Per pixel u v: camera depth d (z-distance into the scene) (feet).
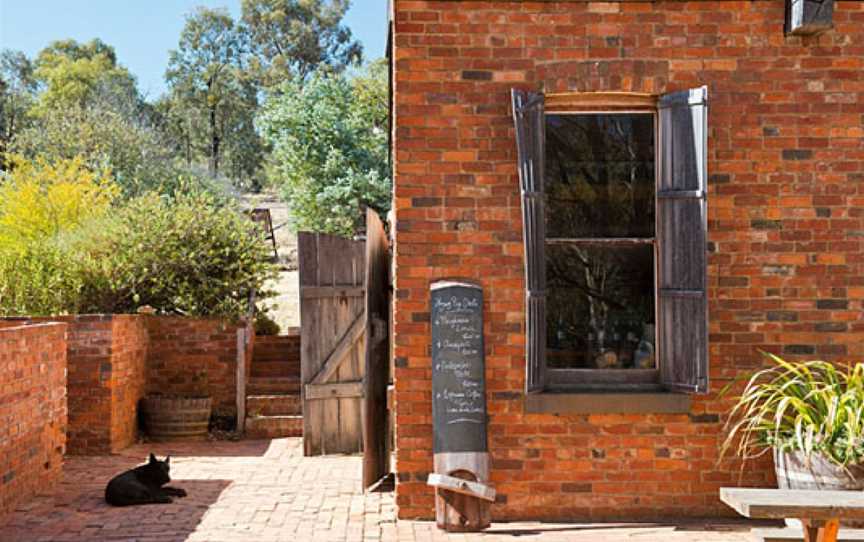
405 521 25.21
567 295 25.80
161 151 108.06
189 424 42.37
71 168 69.46
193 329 46.24
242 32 202.08
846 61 25.31
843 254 25.26
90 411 38.52
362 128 91.40
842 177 25.27
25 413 28.89
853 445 22.02
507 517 25.13
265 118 91.35
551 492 25.12
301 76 199.11
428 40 25.00
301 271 35.55
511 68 25.07
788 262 25.23
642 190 25.84
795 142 25.27
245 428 43.32
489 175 25.05
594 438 25.16
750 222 25.22
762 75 25.25
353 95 92.79
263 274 51.67
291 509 27.32
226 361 46.32
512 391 25.11
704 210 24.38
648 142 25.84
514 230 25.05
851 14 25.35
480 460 24.36
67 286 47.09
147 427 42.75
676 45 25.18
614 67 25.08
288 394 46.32
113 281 47.52
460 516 24.20
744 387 25.17
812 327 25.22
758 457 25.08
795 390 24.00
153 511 27.30
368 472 29.84
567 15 25.11
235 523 25.66
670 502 25.18
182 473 33.63
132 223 49.42
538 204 24.73
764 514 17.98
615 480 25.14
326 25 204.64
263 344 50.55
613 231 25.81
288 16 204.03
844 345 25.26
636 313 25.79
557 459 25.13
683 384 24.73
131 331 42.11
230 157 189.67
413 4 25.02
